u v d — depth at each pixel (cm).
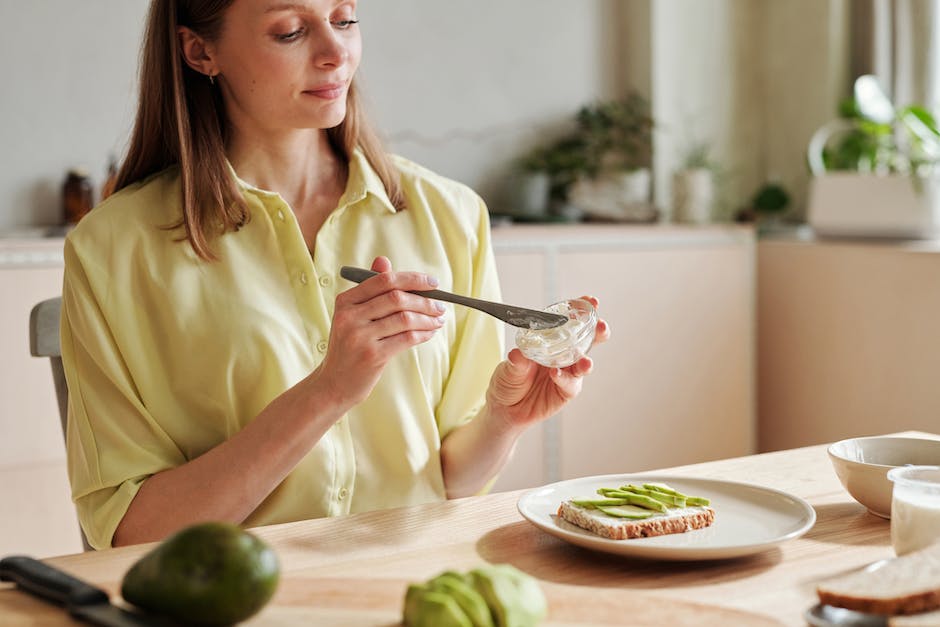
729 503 102
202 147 127
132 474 117
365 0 294
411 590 72
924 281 255
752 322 302
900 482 87
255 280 127
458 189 146
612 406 282
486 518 102
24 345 224
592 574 86
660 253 286
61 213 266
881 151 288
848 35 316
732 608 77
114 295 123
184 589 68
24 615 75
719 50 332
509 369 121
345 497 129
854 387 277
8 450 223
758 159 341
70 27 265
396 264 136
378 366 107
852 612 75
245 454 111
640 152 323
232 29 121
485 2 311
